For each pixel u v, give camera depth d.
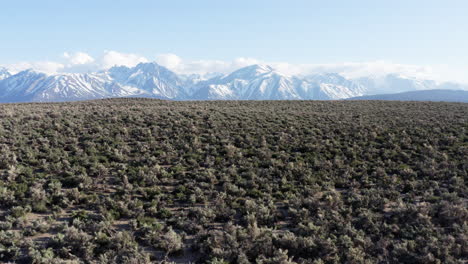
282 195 16.48
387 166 20.83
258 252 11.41
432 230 12.80
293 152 23.67
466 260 11.16
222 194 15.88
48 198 14.74
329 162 21.11
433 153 22.67
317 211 14.54
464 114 38.72
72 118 30.67
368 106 49.56
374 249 11.80
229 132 28.20
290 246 11.76
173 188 17.03
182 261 11.09
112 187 16.67
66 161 18.89
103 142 24.03
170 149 22.94
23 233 11.84
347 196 16.52
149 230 12.32
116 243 11.39
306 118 35.88
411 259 11.08
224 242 11.82
